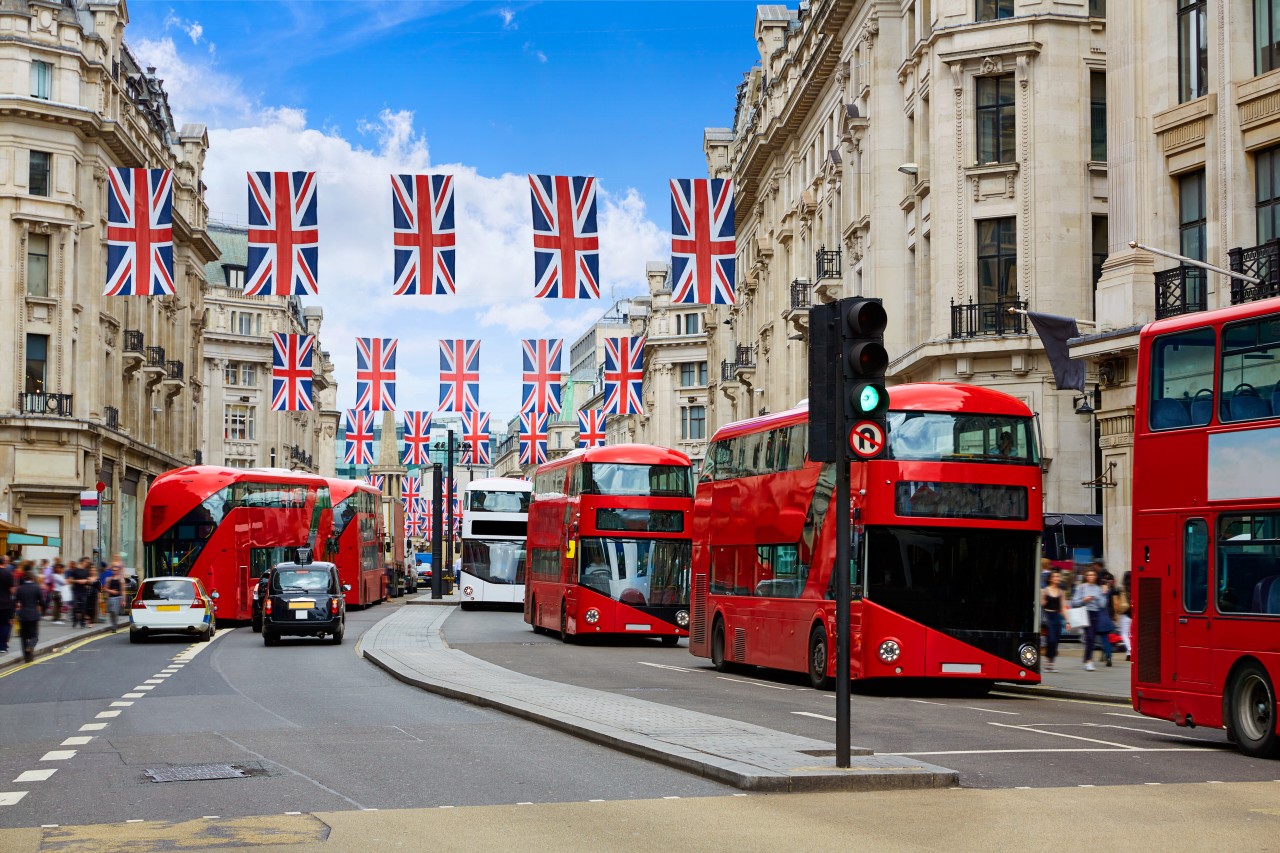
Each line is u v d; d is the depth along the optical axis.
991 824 10.88
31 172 62.84
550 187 33.56
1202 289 31.14
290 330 122.62
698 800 12.10
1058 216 42.31
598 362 167.38
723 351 94.00
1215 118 30.91
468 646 38.16
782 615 27.06
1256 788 13.15
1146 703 18.41
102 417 66.50
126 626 48.72
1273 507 16.28
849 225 54.81
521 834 10.55
